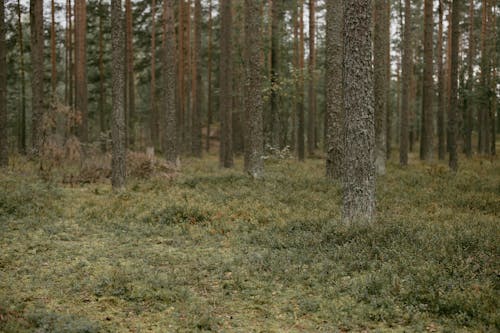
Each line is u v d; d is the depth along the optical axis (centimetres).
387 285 673
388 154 3372
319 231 984
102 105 3500
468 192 1476
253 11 1758
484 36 3177
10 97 4059
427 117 2684
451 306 597
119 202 1324
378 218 1023
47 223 1104
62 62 4831
